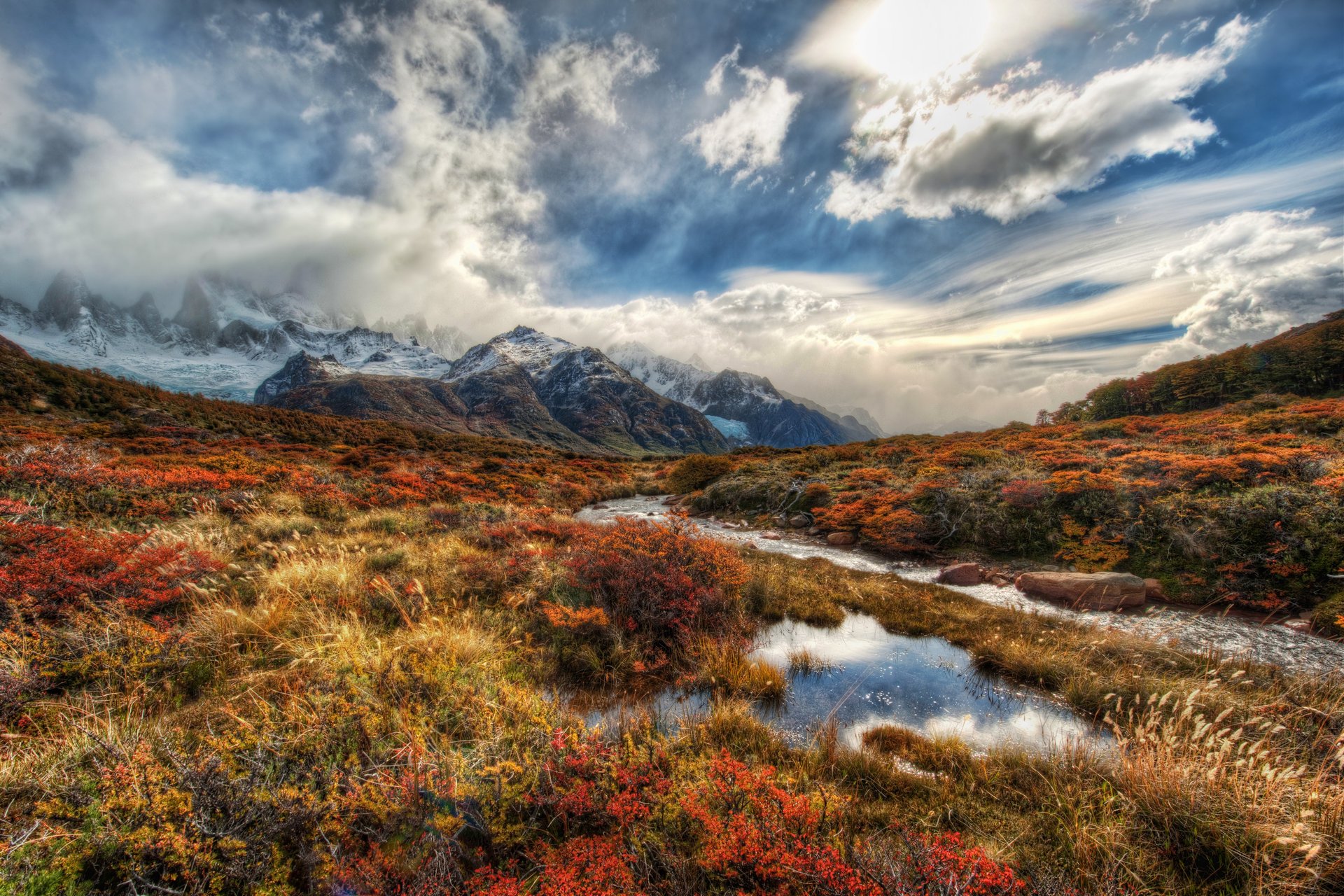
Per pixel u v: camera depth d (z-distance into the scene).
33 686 4.14
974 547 12.92
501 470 30.53
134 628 4.97
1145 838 3.35
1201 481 11.90
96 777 3.00
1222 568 9.40
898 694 5.88
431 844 2.85
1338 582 8.34
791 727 5.11
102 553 6.50
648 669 5.98
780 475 22.41
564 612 6.75
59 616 5.20
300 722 3.57
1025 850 3.27
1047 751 4.54
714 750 4.14
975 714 5.45
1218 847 3.14
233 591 6.44
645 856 2.84
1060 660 6.31
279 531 10.39
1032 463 16.67
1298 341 52.84
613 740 4.32
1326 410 21.02
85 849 2.42
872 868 2.74
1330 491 9.75
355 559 8.45
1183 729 4.67
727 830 2.92
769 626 7.97
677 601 7.36
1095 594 9.28
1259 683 5.90
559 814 3.16
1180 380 54.69
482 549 10.52
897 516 14.05
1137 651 6.71
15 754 3.31
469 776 3.29
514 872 2.85
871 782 4.05
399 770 3.30
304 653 5.01
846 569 11.87
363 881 2.55
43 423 24.30
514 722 4.16
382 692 4.28
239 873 2.47
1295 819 3.12
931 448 25.83
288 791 2.76
